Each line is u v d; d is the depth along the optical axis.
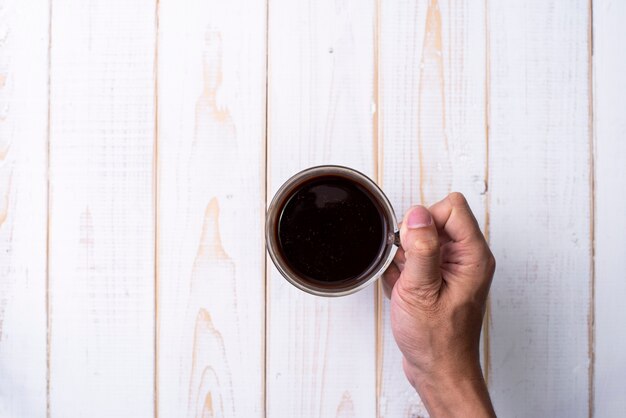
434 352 0.48
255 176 0.55
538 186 0.56
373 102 0.56
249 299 0.55
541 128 0.56
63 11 0.56
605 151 0.56
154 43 0.55
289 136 0.55
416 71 0.56
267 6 0.56
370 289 0.56
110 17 0.56
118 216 0.55
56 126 0.56
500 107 0.56
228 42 0.56
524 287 0.56
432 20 0.56
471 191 0.56
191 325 0.55
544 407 0.56
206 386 0.55
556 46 0.56
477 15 0.56
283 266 0.48
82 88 0.56
